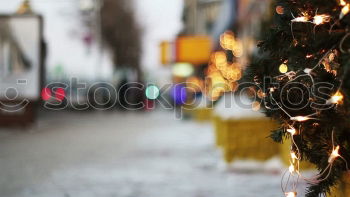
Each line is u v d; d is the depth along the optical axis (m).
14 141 21.12
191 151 17.09
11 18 24.86
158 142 20.58
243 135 12.39
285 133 4.57
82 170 12.84
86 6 47.59
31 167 13.45
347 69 3.76
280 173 11.77
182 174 12.16
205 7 51.97
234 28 32.84
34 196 9.60
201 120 32.66
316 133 4.49
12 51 25.19
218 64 21.77
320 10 4.21
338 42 4.13
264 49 4.73
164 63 34.34
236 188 10.22
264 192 9.71
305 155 4.62
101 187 10.51
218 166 12.84
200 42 33.16
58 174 12.21
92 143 20.33
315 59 4.29
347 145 4.44
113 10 72.44
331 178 4.52
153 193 9.87
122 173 12.34
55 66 69.25
